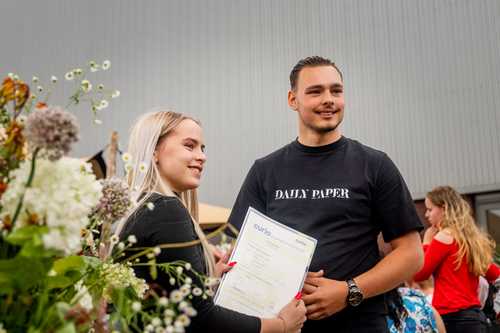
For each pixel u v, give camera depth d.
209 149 6.69
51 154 0.81
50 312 0.83
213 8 7.02
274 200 1.99
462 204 3.34
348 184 1.90
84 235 1.05
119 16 7.24
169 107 6.91
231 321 1.42
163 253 1.40
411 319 2.43
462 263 3.18
